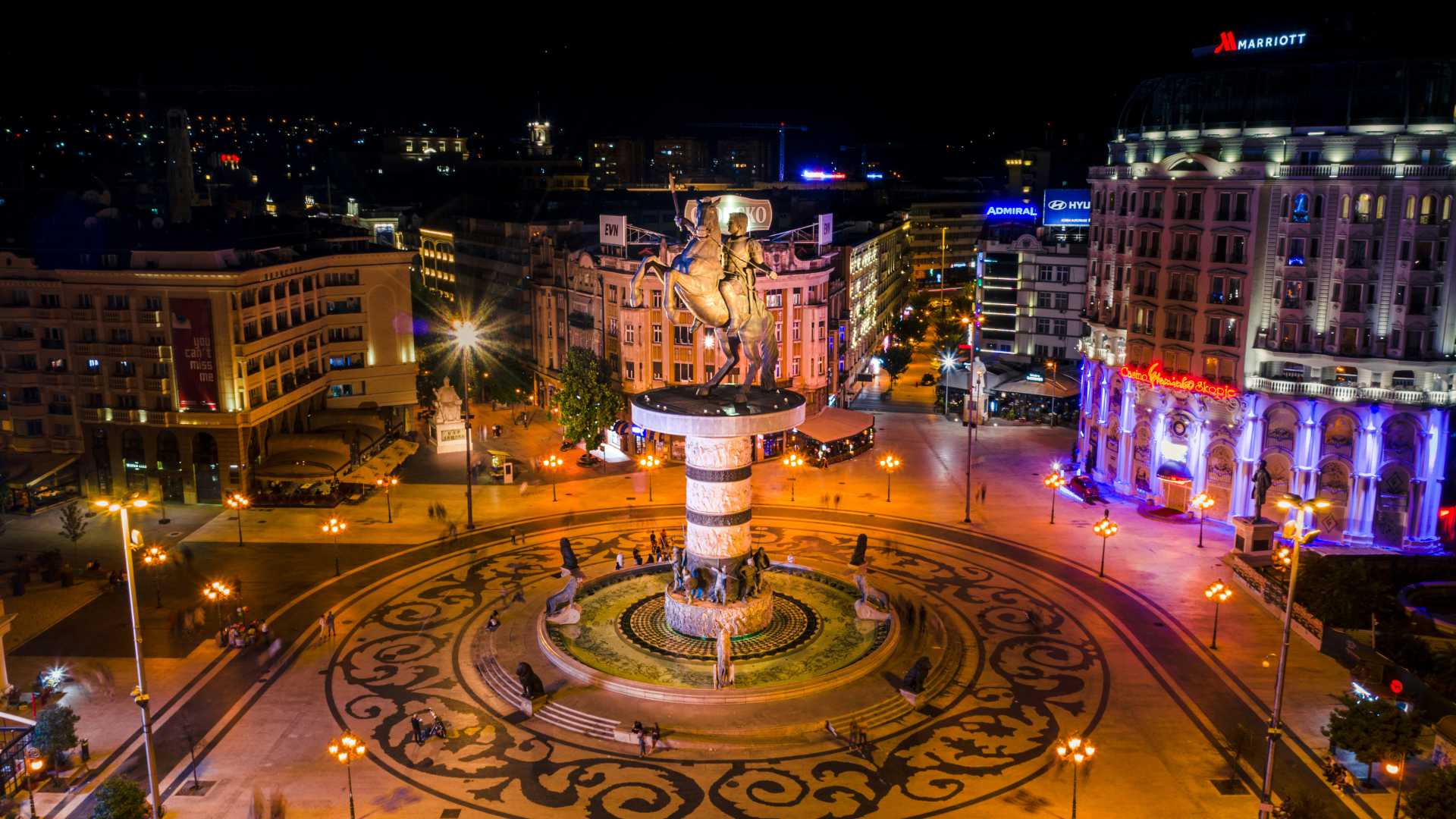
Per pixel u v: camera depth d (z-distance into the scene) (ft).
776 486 395.34
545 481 402.31
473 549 325.21
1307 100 330.75
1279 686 170.50
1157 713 221.46
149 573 306.14
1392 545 325.83
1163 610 276.62
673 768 201.05
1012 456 437.17
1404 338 316.40
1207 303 350.23
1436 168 305.94
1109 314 394.73
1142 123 378.94
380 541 332.80
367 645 256.52
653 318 431.43
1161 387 362.94
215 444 366.43
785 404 245.45
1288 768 200.85
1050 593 288.71
